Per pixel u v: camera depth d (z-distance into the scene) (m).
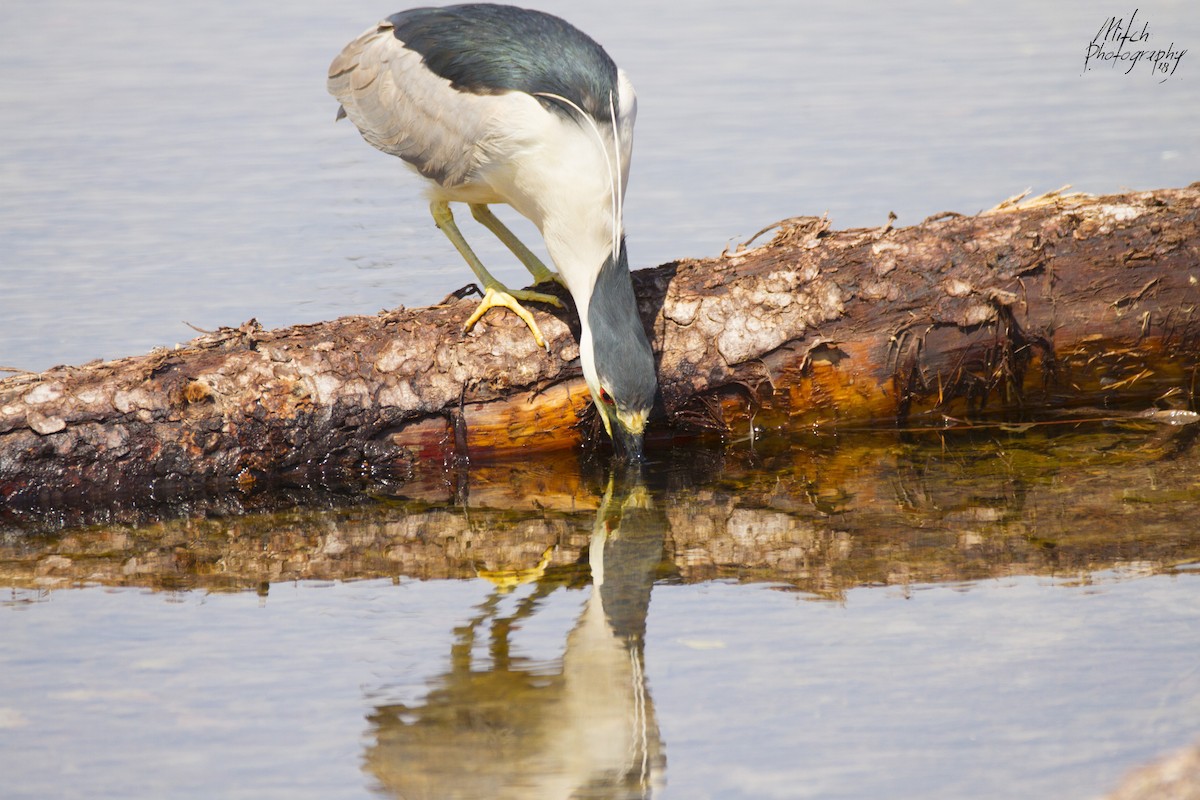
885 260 11.30
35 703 7.45
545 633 8.32
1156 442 11.42
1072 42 23.56
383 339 11.05
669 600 8.75
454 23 11.19
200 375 10.62
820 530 9.95
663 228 15.69
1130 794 6.20
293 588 9.15
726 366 11.36
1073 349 11.70
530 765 6.85
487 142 10.62
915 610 8.39
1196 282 11.46
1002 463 11.13
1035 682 7.38
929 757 6.68
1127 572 8.87
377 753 6.93
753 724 7.07
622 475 11.23
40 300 14.03
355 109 11.76
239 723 7.24
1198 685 7.27
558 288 11.57
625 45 24.09
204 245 15.77
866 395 11.73
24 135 19.58
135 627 8.46
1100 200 11.52
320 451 10.98
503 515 10.52
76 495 10.45
